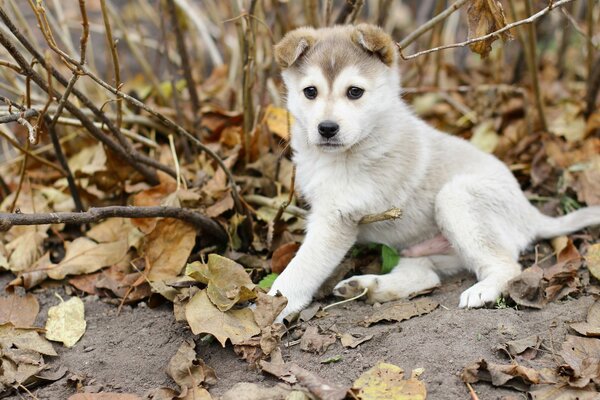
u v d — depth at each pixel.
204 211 1.18
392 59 1.12
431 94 1.54
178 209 1.12
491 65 1.63
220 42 1.68
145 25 1.81
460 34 1.72
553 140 1.36
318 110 1.09
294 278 1.08
